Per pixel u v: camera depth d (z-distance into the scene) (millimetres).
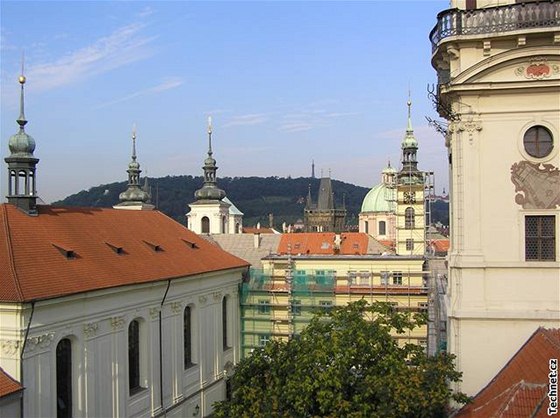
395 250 95750
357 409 21719
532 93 23328
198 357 48844
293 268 65438
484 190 23891
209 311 51250
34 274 32281
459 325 23953
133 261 41906
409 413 21188
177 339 45312
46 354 31516
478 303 23859
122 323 38188
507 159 23688
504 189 23719
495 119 23750
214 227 100875
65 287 32812
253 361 26828
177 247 50531
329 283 59844
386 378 21703
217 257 54469
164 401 43219
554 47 22609
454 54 23750
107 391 36625
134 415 39375
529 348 22172
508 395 19109
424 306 56094
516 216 23641
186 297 46969
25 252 33906
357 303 26500
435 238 115500
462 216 24109
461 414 21094
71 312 33469
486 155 23875
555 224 23328
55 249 36469
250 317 58906
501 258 23734
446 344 29188
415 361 23516
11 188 38188
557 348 19938
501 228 23750
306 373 22875
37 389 30688
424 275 60562
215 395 51406
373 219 128625
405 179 94125
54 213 40938
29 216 38031
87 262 37406
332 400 21719
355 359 22875
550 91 23141
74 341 34094
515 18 22578
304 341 25172
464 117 23906
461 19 23203
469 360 23828
